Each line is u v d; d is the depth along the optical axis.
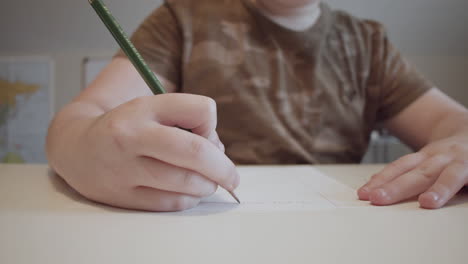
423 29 1.63
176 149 0.26
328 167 0.56
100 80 0.54
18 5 1.40
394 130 0.77
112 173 0.27
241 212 0.29
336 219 0.27
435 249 0.21
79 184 0.31
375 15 1.59
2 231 0.23
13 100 1.62
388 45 0.79
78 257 0.19
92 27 1.51
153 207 0.28
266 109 0.69
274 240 0.22
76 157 0.30
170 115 0.27
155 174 0.27
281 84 0.70
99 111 0.43
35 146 1.67
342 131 0.74
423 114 0.69
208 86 0.68
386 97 0.76
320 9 0.78
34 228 0.24
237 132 0.68
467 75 1.76
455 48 1.72
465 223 0.26
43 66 1.61
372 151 1.67
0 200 0.32
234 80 0.68
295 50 0.72
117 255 0.20
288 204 0.32
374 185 0.35
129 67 0.57
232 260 0.19
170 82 0.68
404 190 0.32
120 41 0.29
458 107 0.65
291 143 0.68
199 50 0.69
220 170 0.28
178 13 0.70
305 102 0.71
